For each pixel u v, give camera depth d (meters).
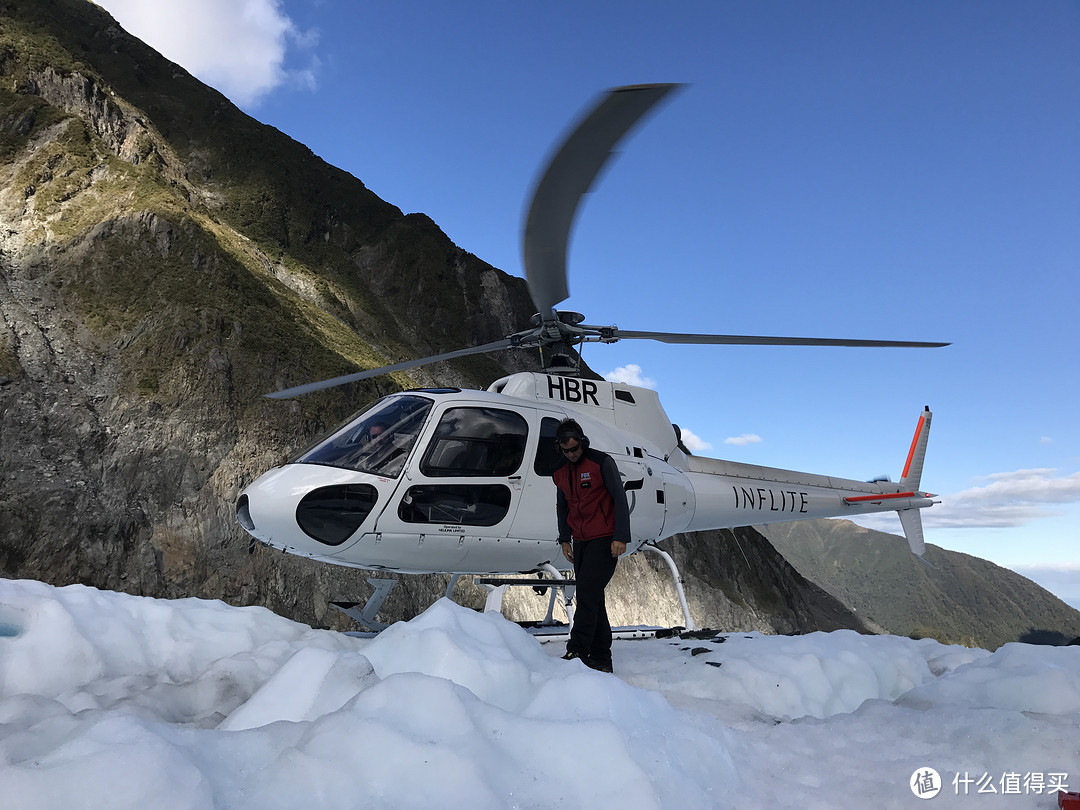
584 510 4.70
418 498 6.16
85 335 40.12
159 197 51.59
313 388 7.05
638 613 47.69
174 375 39.16
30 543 30.00
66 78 59.84
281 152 89.00
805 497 9.77
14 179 48.34
